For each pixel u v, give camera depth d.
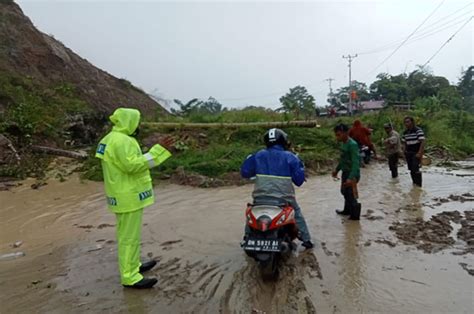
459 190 9.50
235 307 3.99
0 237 6.56
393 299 4.06
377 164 14.32
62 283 4.65
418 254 5.27
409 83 55.09
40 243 6.20
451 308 3.85
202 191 9.88
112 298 4.23
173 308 4.00
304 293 4.24
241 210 7.90
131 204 4.34
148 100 36.81
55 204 8.71
